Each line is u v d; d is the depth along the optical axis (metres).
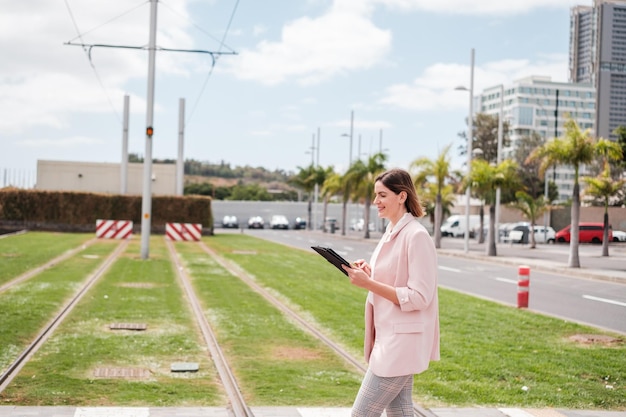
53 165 73.94
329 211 105.69
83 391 8.46
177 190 67.44
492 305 17.52
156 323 13.75
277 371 9.78
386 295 4.59
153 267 26.66
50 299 16.52
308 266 29.34
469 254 41.88
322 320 14.57
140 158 126.50
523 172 95.62
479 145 106.06
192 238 50.53
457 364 10.38
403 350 4.62
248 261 31.62
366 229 63.47
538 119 167.62
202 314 15.19
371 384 4.71
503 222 78.31
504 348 11.74
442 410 7.92
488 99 179.25
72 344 11.42
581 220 74.94
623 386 9.32
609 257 42.19
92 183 74.44
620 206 83.50
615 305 18.84
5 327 12.63
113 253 33.97
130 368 9.81
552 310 17.61
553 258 39.75
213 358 10.63
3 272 22.92
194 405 7.99
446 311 16.22
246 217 100.56
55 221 60.84
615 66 176.88
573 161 32.41
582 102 172.25
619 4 177.62
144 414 7.49
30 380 8.94
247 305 16.70
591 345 12.26
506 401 8.37
